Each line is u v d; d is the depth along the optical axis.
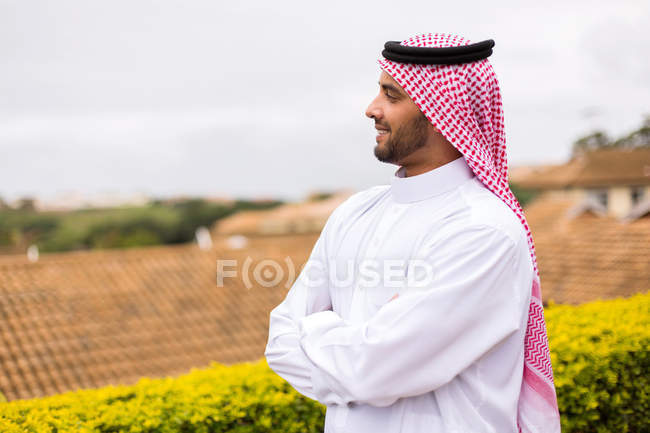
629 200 39.97
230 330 13.09
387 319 1.53
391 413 1.63
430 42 1.79
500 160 1.88
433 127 1.73
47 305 12.87
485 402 1.58
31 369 11.02
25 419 2.70
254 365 3.59
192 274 14.88
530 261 1.65
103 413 2.81
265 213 59.69
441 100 1.70
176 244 75.19
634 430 3.40
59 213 74.00
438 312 1.49
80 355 11.62
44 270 14.09
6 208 73.00
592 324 3.79
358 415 1.64
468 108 1.74
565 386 3.15
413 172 1.82
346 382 1.54
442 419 1.59
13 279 13.56
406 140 1.74
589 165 41.84
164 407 2.90
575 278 12.30
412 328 1.49
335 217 1.96
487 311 1.53
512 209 1.73
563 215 28.30
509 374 1.63
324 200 59.59
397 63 1.73
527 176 47.22
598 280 11.97
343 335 1.58
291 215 54.28
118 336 12.34
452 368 1.52
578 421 3.20
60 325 12.34
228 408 2.94
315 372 1.64
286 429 3.02
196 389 3.13
